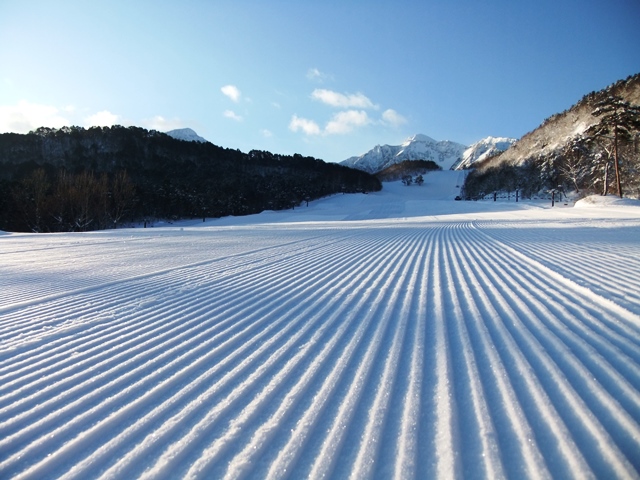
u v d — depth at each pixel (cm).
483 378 270
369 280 634
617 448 191
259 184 8556
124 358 335
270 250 1134
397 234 1589
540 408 229
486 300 471
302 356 326
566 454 188
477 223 2192
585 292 483
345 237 1514
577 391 245
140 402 259
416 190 11775
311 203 8225
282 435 215
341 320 423
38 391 278
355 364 305
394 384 268
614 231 1295
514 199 6650
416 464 186
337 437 211
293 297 535
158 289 615
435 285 573
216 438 215
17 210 4394
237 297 546
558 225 1698
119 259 1008
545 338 336
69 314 480
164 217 6184
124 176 5241
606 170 4225
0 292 622
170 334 396
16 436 224
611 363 282
